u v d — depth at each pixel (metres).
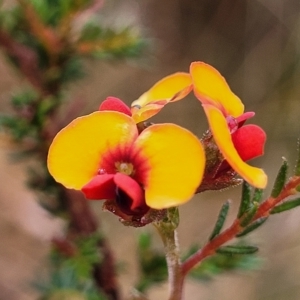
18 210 0.34
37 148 0.14
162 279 0.14
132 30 0.14
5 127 0.14
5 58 0.15
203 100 0.11
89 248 0.14
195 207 0.40
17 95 0.14
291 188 0.11
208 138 0.11
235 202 0.39
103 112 0.11
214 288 0.34
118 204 0.11
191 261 0.12
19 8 0.14
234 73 0.43
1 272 0.32
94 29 0.14
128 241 0.33
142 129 0.11
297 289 0.34
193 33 0.45
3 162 0.36
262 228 0.36
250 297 0.34
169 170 0.11
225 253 0.12
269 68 0.42
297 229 0.35
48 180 0.14
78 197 0.14
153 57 0.15
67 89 0.15
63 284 0.14
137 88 0.42
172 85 0.12
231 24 0.44
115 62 0.15
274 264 0.34
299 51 0.41
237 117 0.11
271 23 0.42
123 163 0.11
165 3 0.45
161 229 0.12
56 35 0.14
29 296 0.32
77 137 0.11
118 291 0.14
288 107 0.41
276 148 0.40
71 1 0.14
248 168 0.11
